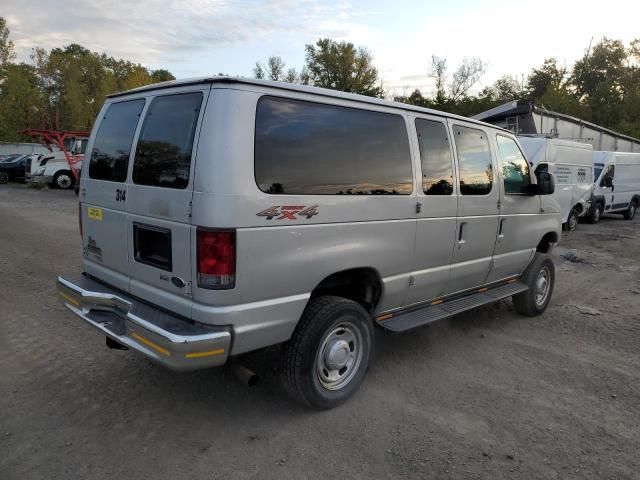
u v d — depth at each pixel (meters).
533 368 4.68
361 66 56.28
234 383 4.13
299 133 3.36
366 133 3.80
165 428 3.46
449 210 4.54
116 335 3.42
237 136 3.03
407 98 41.66
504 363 4.77
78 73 59.19
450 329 5.66
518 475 3.09
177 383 4.09
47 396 3.82
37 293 6.32
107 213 3.89
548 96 43.41
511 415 3.79
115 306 3.73
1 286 6.56
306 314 3.54
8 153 41.94
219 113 3.03
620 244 12.34
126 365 4.37
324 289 4.00
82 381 4.07
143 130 3.57
